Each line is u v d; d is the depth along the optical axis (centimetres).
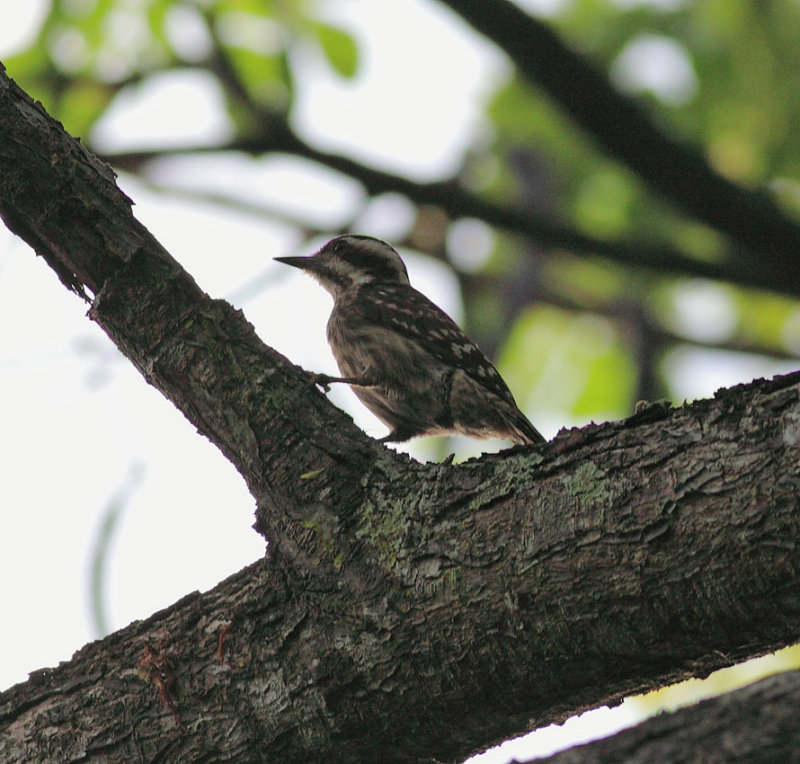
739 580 621
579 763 663
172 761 760
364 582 724
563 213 1789
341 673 722
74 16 1569
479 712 709
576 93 1388
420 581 707
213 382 803
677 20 1659
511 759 686
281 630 746
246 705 747
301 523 753
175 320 813
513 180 1878
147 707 770
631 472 664
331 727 729
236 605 764
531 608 674
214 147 1555
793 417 624
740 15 1628
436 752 738
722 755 635
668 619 644
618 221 1755
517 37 1359
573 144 1741
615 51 1680
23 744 793
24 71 1581
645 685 690
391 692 712
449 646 696
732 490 627
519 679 690
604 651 666
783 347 1909
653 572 642
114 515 1037
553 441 712
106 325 827
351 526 740
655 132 1409
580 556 663
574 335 1958
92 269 817
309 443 775
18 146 807
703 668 672
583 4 1723
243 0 1562
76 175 812
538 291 1970
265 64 1557
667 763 643
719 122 1661
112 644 801
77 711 787
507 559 685
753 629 636
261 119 1559
